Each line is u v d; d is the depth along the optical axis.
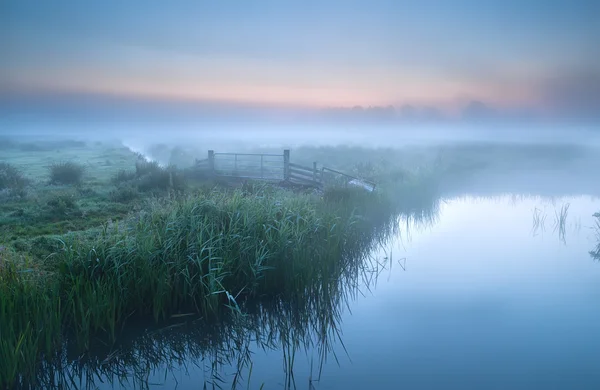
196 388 5.12
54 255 7.92
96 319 5.98
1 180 17.56
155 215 8.38
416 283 8.69
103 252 6.71
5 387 4.68
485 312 7.18
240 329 6.59
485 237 12.61
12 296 5.71
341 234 9.86
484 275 9.16
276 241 7.84
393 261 10.23
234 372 5.50
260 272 7.54
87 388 5.14
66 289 6.29
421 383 5.08
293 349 5.52
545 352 5.82
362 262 10.12
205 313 6.71
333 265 8.63
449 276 9.09
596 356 5.69
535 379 5.14
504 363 5.54
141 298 6.62
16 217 11.98
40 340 5.47
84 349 5.77
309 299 7.58
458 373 5.29
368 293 8.16
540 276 9.05
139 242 7.12
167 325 6.51
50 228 10.92
